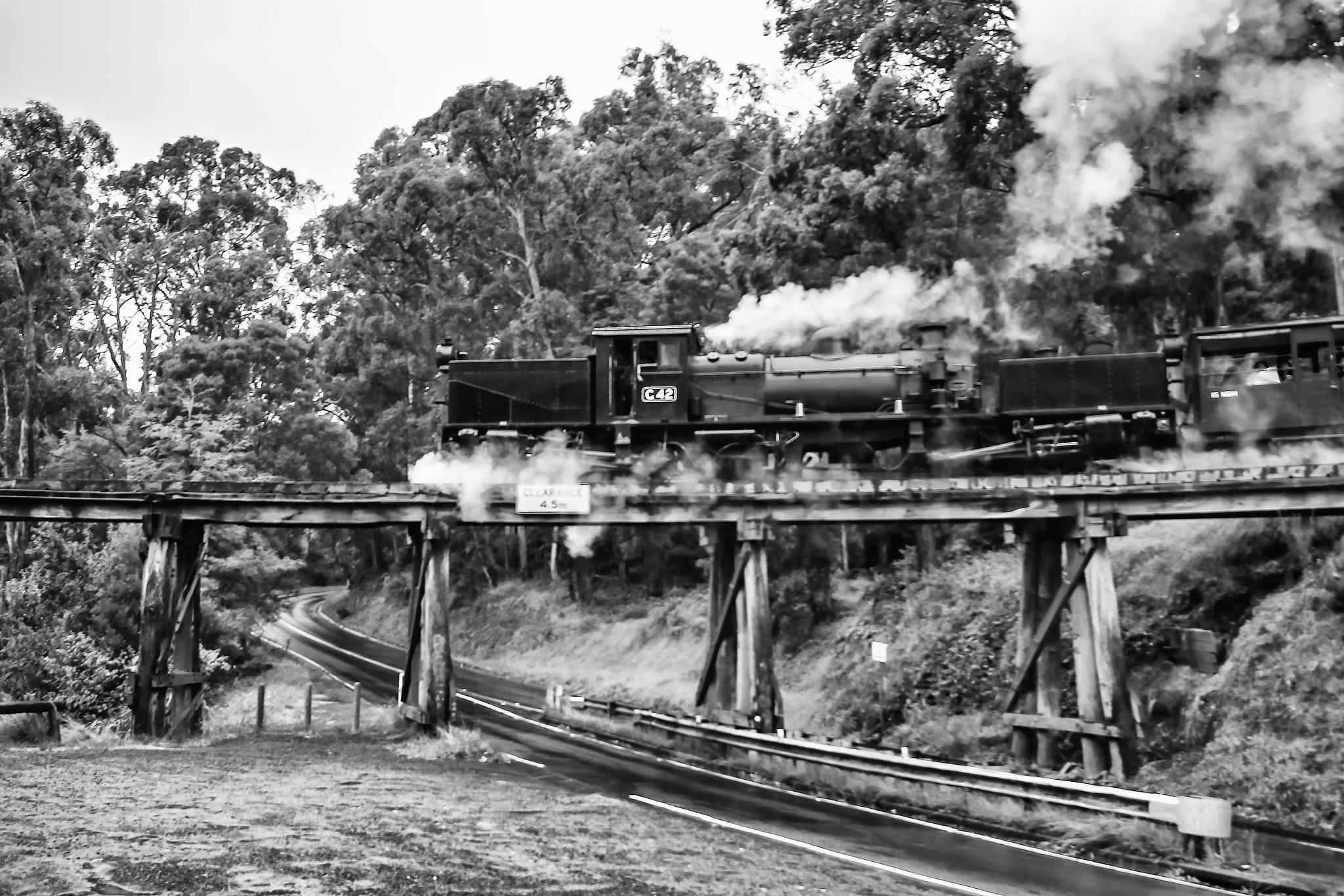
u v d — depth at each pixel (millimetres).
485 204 49906
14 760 15852
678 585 43875
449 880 9961
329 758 17750
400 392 54250
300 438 51812
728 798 16156
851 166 32594
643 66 53500
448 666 20172
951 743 21703
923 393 24234
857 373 24703
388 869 10172
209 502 19766
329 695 32312
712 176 51156
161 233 67625
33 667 23531
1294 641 18688
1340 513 17734
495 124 48719
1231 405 23312
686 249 39812
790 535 32812
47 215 50688
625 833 12672
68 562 27391
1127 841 13234
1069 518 18672
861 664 27031
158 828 11289
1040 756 19141
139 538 27562
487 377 24766
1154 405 23266
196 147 68688
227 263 60344
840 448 25094
